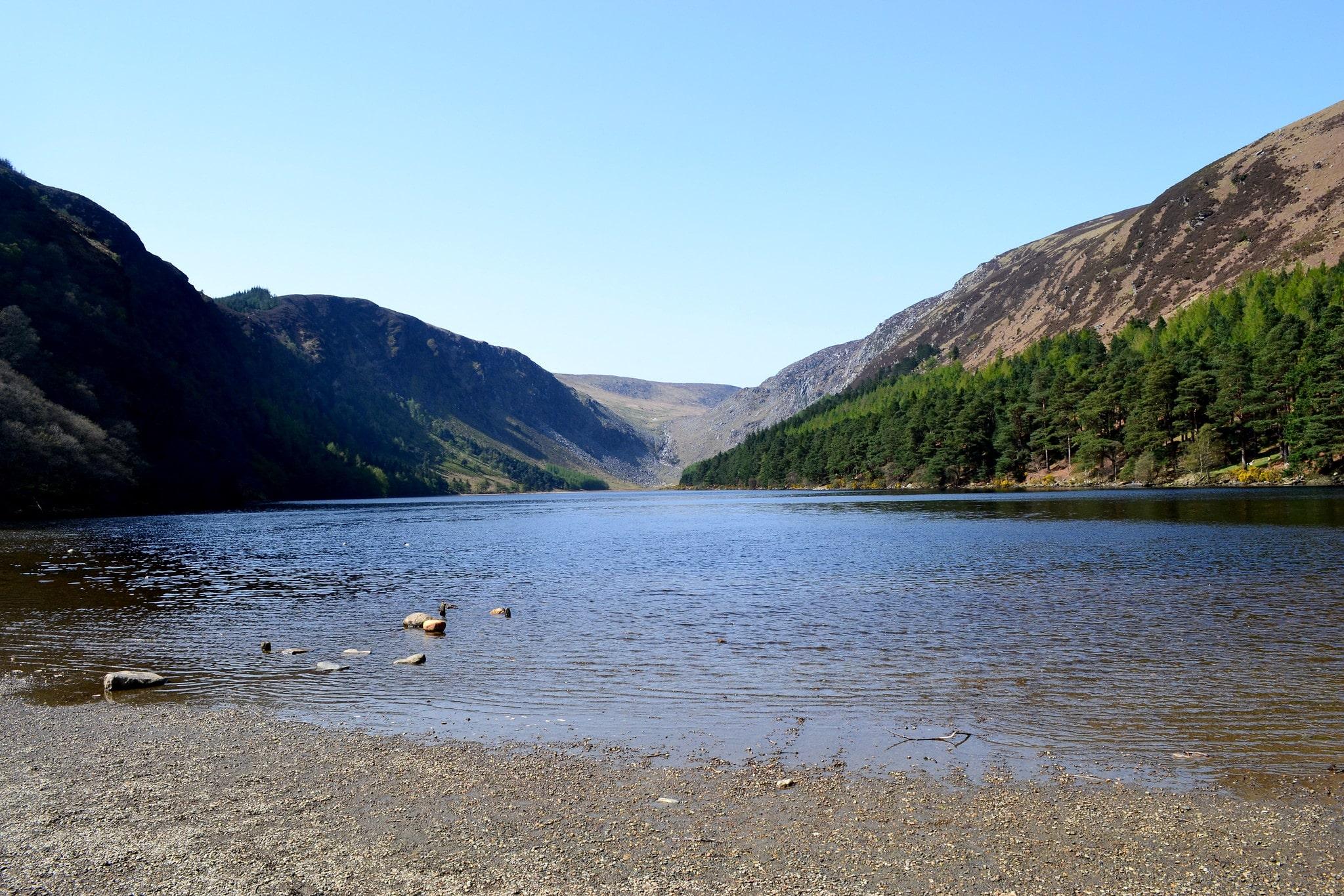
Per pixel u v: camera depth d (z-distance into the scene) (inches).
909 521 3132.4
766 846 478.9
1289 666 854.5
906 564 1835.6
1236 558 1663.4
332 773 611.8
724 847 478.0
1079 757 617.9
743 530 3164.4
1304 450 3767.2
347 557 2319.1
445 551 2485.2
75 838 498.3
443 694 835.4
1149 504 3211.1
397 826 512.4
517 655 1007.0
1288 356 3949.3
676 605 1373.0
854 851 471.2
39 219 5999.0
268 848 482.6
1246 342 4734.3
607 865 456.4
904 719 722.8
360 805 549.3
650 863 458.0
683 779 590.9
